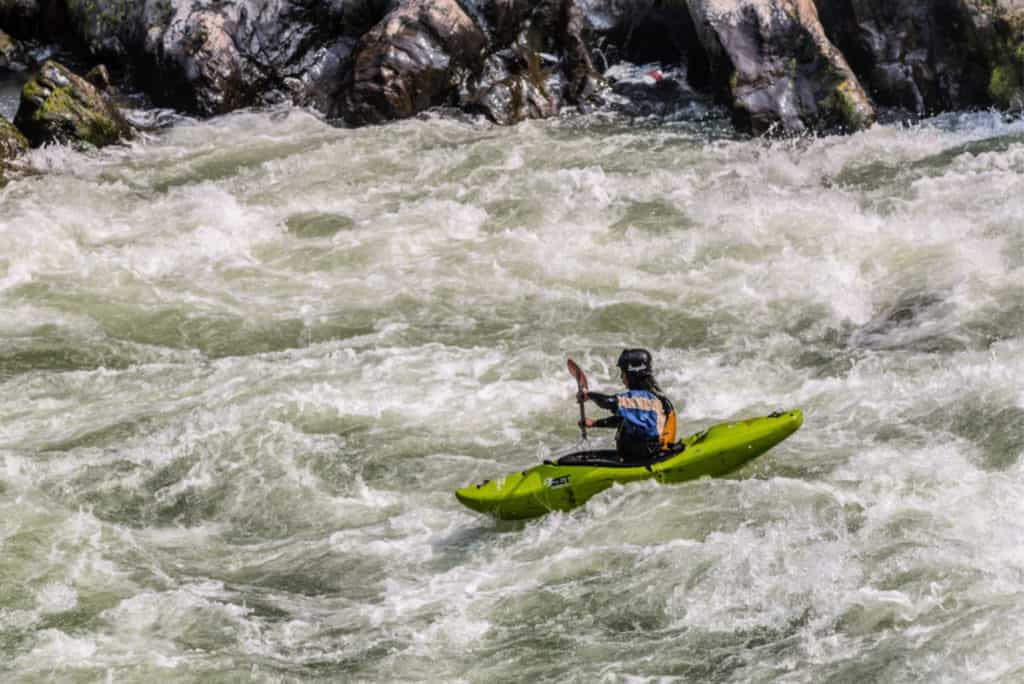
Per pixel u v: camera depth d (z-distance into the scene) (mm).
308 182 63031
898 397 40344
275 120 71375
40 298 50438
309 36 74000
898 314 46875
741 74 67688
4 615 30844
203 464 38344
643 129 69000
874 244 52562
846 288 49219
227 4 73375
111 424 40500
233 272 53375
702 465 35000
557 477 34656
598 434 39438
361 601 31812
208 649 29641
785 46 67750
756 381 42625
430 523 35281
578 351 45469
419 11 70875
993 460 36219
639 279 51250
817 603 30031
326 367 44281
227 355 46062
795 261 51656
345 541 34594
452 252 54469
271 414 40906
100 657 29234
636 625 30094
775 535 32562
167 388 43125
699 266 52062
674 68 75938
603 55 76125
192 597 31844
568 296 50031
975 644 27844
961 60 67250
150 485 37375
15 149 63688
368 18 74750
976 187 56781
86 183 62344
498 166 63906
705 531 33125
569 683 28188
